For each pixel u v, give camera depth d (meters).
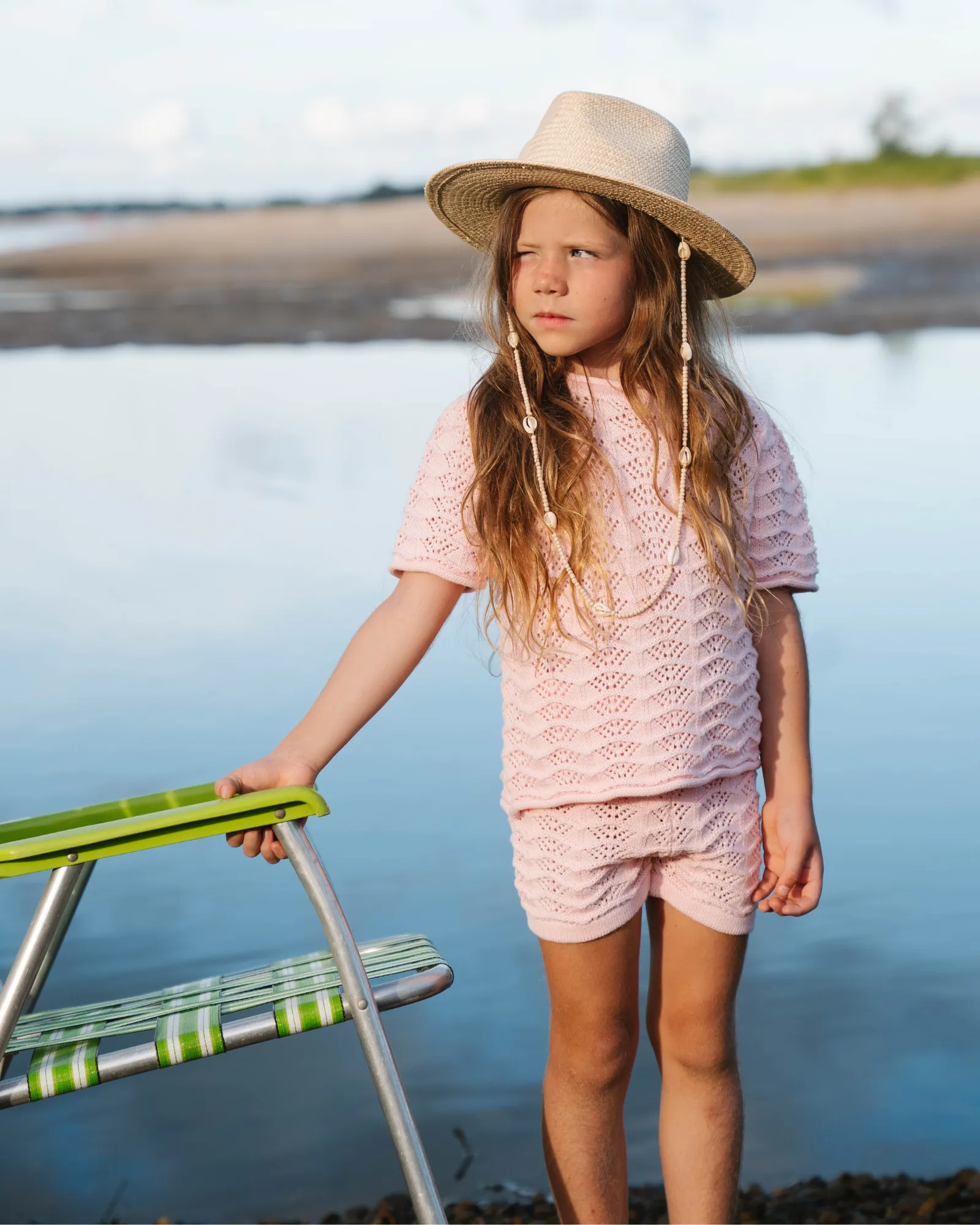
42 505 6.75
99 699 4.12
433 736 3.86
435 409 9.24
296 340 13.95
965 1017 2.48
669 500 1.67
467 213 1.83
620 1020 1.71
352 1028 2.58
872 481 6.80
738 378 1.85
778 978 2.62
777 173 35.72
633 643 1.64
